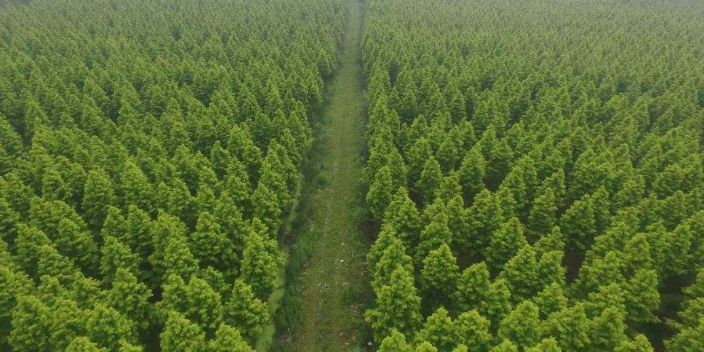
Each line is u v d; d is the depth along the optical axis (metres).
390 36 117.44
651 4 160.38
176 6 144.12
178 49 106.00
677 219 52.19
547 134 68.38
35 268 46.53
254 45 108.25
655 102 81.88
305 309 50.44
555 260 43.16
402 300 40.25
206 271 43.94
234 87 88.06
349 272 55.22
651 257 46.88
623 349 35.16
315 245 59.50
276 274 48.03
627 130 69.00
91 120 73.38
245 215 55.41
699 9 157.62
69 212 50.09
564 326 37.19
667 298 49.81
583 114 74.75
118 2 144.00
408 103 80.81
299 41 111.25
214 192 57.06
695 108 79.06
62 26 117.50
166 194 54.06
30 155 65.50
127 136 68.00
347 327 48.16
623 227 47.03
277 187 57.00
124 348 34.59
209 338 39.81
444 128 73.38
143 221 48.19
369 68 103.31
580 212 51.25
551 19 139.00
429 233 47.69
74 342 33.69
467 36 116.19
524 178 58.03
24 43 102.62
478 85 88.94
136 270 45.16
